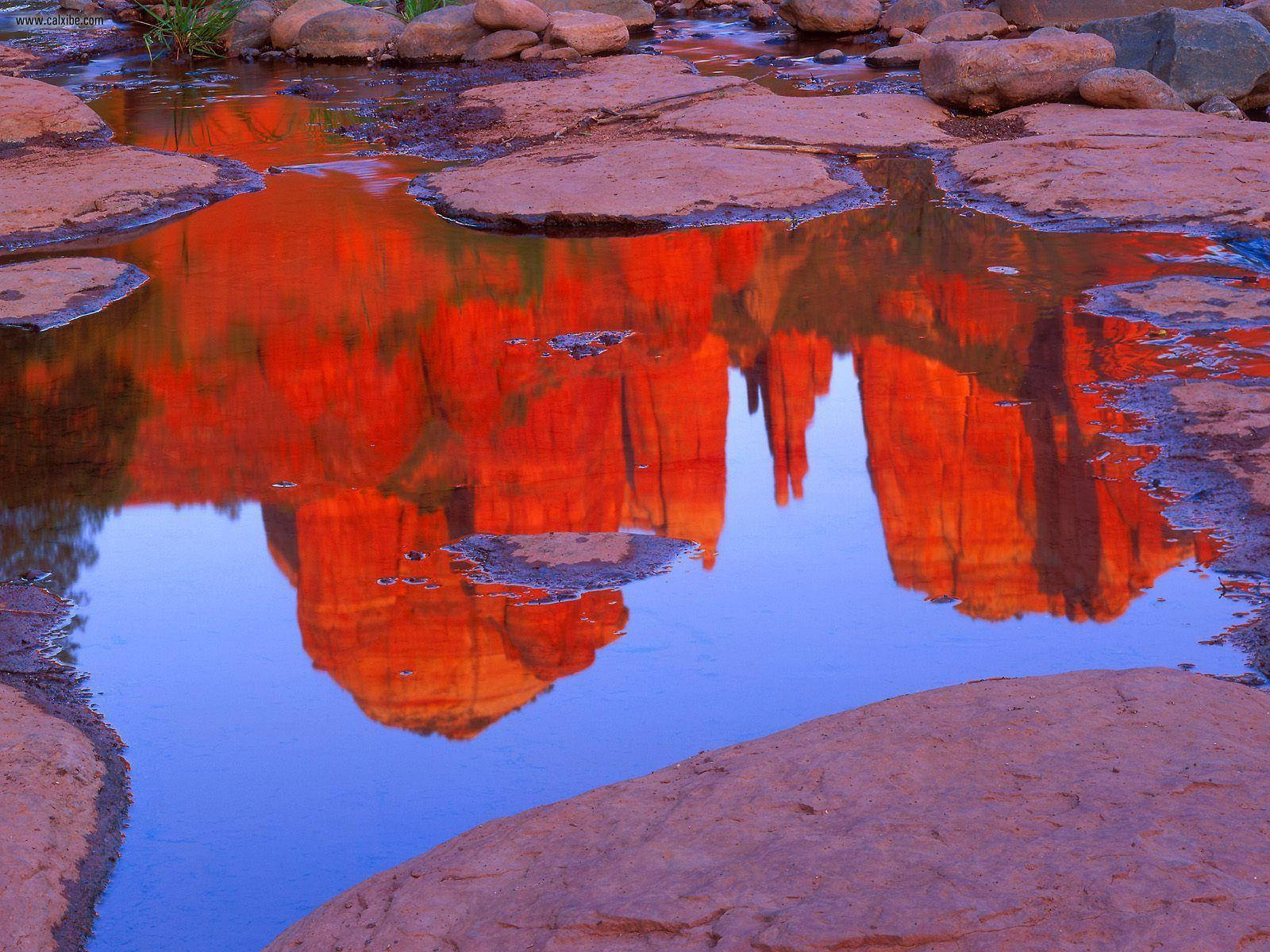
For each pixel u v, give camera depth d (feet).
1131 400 19.65
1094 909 7.49
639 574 15.34
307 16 61.57
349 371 22.35
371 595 14.99
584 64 53.21
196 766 11.93
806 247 29.63
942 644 13.60
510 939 8.06
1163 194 31.55
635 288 26.81
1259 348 21.50
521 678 13.20
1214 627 13.60
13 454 19.27
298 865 10.57
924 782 9.29
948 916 7.48
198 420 20.38
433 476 18.20
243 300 26.55
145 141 42.98
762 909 7.80
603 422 20.02
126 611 14.82
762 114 40.70
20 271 28.22
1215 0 55.06
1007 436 18.72
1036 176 33.71
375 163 39.81
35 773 11.28
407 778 11.68
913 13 59.67
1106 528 15.81
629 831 9.23
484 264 28.86
